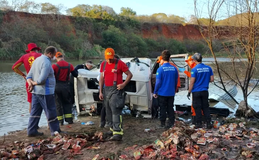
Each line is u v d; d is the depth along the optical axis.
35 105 4.95
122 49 56.78
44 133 5.29
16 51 36.81
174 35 69.00
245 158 3.80
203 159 3.72
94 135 4.95
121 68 4.61
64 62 5.71
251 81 11.45
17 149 4.21
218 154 3.95
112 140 4.69
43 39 42.81
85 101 6.65
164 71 5.31
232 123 5.52
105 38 56.78
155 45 64.31
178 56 7.41
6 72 18.97
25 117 6.82
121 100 4.60
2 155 3.92
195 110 5.53
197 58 5.48
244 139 4.65
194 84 5.49
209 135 4.71
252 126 5.58
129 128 5.60
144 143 4.55
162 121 5.53
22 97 9.65
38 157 4.01
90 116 6.82
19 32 38.94
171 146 4.07
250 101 8.43
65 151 4.23
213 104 8.02
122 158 3.87
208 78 5.45
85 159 3.93
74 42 46.28
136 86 6.21
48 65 4.70
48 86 4.83
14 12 47.22
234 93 9.13
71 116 6.09
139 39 60.12
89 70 7.06
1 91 10.96
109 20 65.38
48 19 48.59
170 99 5.46
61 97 5.89
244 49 6.60
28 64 5.45
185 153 3.96
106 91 4.67
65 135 4.90
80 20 57.44
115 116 4.62
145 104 6.28
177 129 4.69
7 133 5.45
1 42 36.22
